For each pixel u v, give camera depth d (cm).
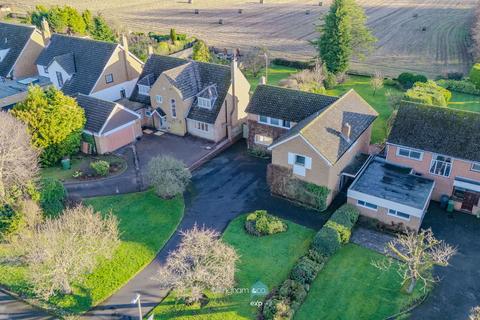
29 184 3628
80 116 4669
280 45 8794
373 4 12100
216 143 5075
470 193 3788
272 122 4650
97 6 11906
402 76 6600
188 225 3741
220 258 2948
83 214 3250
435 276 3206
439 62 7775
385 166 4103
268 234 3606
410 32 9512
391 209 3600
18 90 5706
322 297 3031
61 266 2925
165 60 5538
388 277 3197
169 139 5181
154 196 4103
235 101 5062
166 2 12631
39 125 4303
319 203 3894
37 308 2992
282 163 3969
